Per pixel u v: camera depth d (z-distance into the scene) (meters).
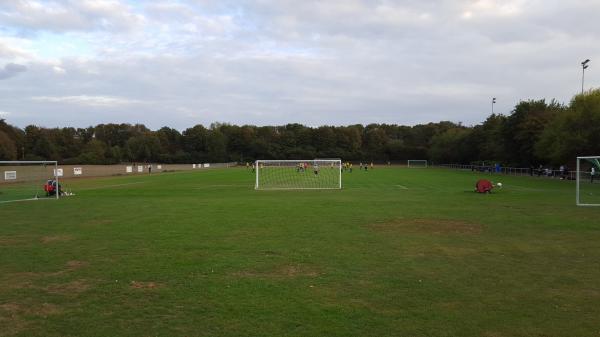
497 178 51.53
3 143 93.44
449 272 9.14
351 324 6.31
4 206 22.67
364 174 64.88
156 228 14.84
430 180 48.03
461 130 111.81
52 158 118.50
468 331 6.10
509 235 13.40
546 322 6.43
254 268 9.45
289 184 42.12
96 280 8.62
